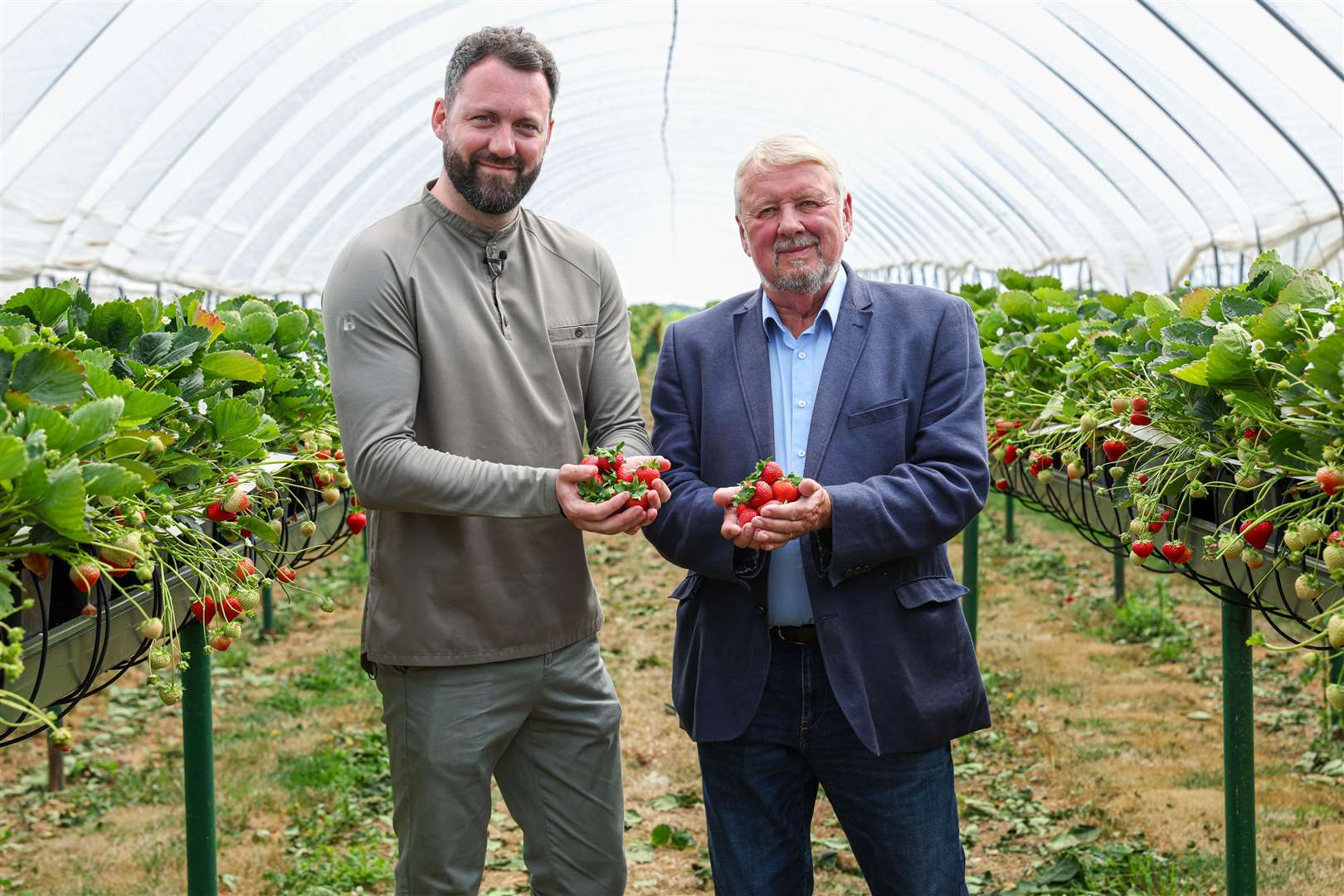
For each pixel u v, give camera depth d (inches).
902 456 106.0
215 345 134.5
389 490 97.0
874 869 109.3
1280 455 93.8
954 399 106.0
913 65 408.2
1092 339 163.9
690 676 112.2
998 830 172.2
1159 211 401.4
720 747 109.4
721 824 109.9
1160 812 172.9
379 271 99.4
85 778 205.0
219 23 265.6
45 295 106.3
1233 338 94.0
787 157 103.8
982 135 455.8
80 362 79.9
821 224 104.2
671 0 384.2
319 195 454.0
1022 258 573.6
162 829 182.1
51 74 237.8
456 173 100.6
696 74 508.1
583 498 96.6
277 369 142.9
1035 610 294.7
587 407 114.3
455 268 103.6
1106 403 145.8
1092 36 294.4
